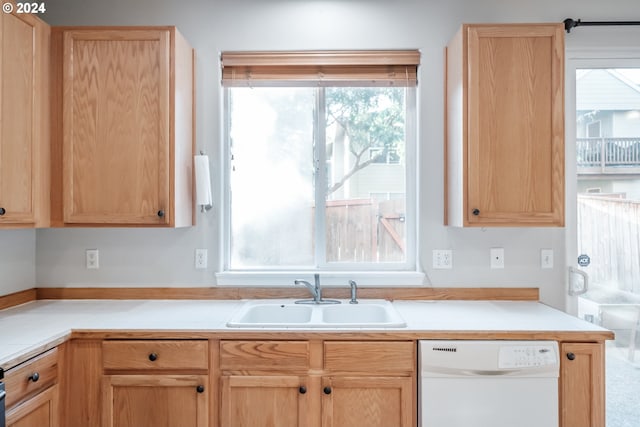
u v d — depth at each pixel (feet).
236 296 7.58
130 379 5.70
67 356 5.71
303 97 7.88
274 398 5.71
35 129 6.20
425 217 7.58
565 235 7.55
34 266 7.58
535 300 7.52
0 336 5.32
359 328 5.72
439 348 5.54
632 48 7.54
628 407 7.39
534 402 5.51
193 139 7.54
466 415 5.52
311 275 7.55
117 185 6.52
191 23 7.64
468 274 7.56
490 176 6.45
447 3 7.58
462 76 6.53
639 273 7.52
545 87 6.43
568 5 7.57
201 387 5.69
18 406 4.74
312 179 7.88
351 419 5.68
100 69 6.52
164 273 7.61
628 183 7.57
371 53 7.55
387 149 7.86
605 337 5.57
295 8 7.63
